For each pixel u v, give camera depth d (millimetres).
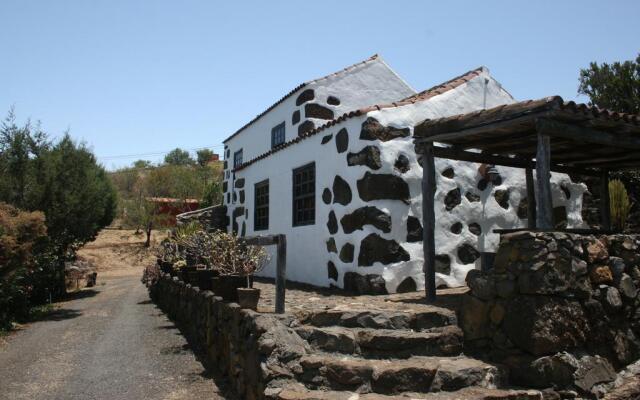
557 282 4750
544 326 4641
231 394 5418
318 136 9516
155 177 36188
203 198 30234
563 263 4840
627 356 5133
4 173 12438
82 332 9234
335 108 12750
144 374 6230
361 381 4492
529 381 4613
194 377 6086
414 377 4469
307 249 9781
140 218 28328
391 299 6809
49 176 12648
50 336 9000
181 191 32969
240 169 14602
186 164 60438
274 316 5184
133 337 8578
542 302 4707
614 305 5086
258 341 4766
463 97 9031
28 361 7062
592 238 5168
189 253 10000
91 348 7770
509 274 4941
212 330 6777
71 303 13852
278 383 4480
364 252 7801
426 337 4996
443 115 8688
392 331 5094
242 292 5590
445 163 8586
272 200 11875
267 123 15156
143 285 18000
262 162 12727
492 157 7707
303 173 10281
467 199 8766
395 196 7969
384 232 7785
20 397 5453
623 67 15195
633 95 14617
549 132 5309
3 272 10242
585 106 5207
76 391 5605
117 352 7449
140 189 37938
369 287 7656
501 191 9180
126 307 12680
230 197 17969
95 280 18469
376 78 13328
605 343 5027
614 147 6898
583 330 4859
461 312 5348
